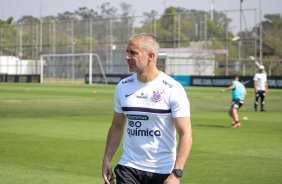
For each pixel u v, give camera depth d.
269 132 20.44
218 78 62.75
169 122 6.38
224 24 67.19
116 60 75.31
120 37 75.12
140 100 6.39
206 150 15.66
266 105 36.31
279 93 49.41
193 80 65.50
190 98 41.19
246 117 26.27
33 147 16.00
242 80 60.12
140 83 6.45
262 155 14.86
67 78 79.62
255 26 65.06
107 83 73.31
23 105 33.03
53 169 12.68
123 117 6.75
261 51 63.25
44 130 20.30
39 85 66.88
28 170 12.54
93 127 21.55
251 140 17.97
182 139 6.24
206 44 68.56
